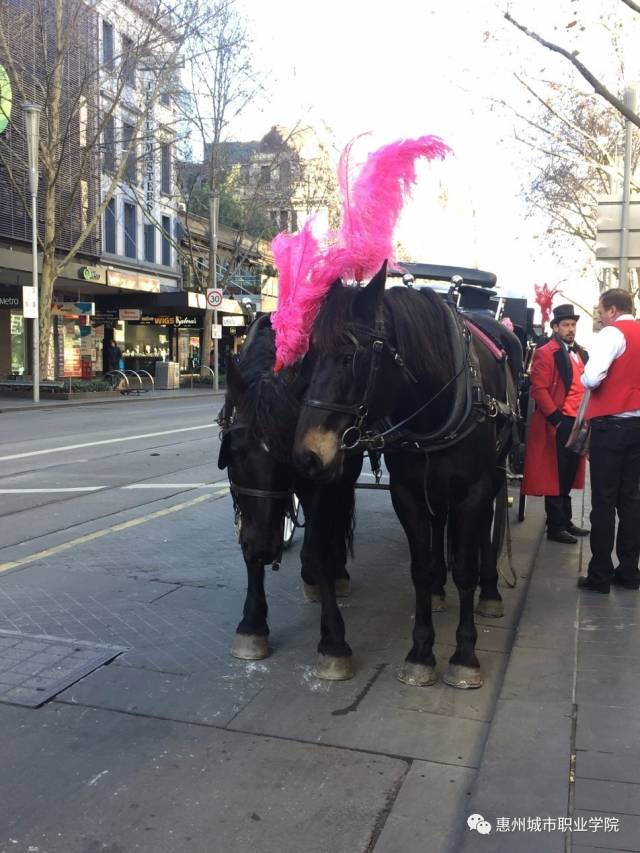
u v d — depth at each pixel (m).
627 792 2.80
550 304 7.58
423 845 2.68
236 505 3.82
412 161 3.35
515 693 3.59
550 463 6.37
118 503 8.42
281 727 3.50
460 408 3.58
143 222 35.50
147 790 3.00
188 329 41.44
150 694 3.82
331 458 3.01
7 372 29.52
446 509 4.43
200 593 5.42
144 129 26.98
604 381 4.94
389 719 3.58
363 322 3.12
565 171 19.27
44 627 4.72
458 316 3.96
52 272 24.17
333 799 2.95
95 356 34.16
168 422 17.36
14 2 22.97
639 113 8.41
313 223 3.45
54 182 23.47
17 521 7.54
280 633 4.69
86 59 23.98
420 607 3.95
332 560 4.03
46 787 3.02
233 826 2.78
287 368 3.38
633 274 20.20
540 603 4.88
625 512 5.12
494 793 2.82
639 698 3.53
